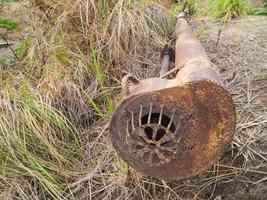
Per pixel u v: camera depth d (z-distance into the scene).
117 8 1.09
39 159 0.90
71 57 1.08
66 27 1.11
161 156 0.63
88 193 0.86
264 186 0.78
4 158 0.90
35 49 1.12
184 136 0.62
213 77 0.63
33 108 0.94
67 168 0.91
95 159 0.92
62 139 0.95
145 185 0.84
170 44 1.06
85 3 1.09
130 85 0.67
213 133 0.62
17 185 0.87
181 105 0.61
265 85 1.00
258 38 1.26
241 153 0.82
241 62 1.12
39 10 1.13
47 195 0.87
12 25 1.53
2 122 0.90
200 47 0.84
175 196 0.81
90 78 1.07
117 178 0.85
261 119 0.89
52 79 1.01
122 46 1.11
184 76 0.63
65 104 1.00
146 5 1.20
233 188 0.80
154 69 1.08
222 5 1.50
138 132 0.61
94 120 1.02
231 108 0.61
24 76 1.06
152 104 0.62
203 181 0.82
